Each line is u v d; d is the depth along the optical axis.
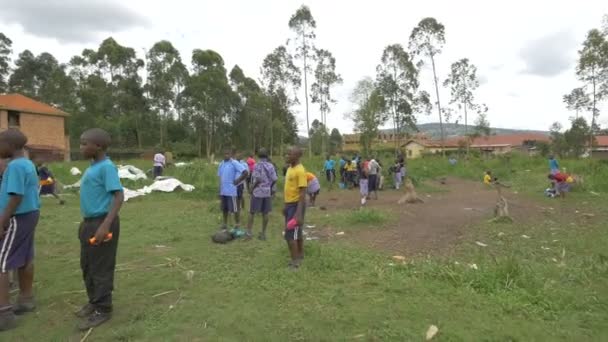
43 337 4.13
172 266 6.36
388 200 15.52
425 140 86.44
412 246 7.88
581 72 35.56
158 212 11.75
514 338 4.04
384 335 4.07
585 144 49.59
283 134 64.06
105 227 4.18
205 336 4.08
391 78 43.28
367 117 42.34
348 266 6.22
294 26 44.00
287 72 45.09
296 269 6.02
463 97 43.62
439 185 22.58
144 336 4.09
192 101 58.19
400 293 5.14
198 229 9.25
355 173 20.05
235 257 6.82
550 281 5.57
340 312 4.57
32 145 40.69
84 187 4.32
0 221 4.23
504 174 27.67
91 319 4.35
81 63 62.00
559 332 4.19
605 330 4.27
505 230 9.46
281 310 4.64
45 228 9.41
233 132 65.31
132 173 21.20
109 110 59.59
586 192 17.19
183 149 57.06
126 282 5.64
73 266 6.44
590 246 7.86
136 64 60.78
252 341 3.98
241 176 8.94
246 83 66.38
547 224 10.28
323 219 10.71
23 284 4.70
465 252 7.43
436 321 4.36
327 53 44.44
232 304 4.82
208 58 59.03
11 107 38.97
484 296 5.05
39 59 72.38
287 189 6.34
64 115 43.75
